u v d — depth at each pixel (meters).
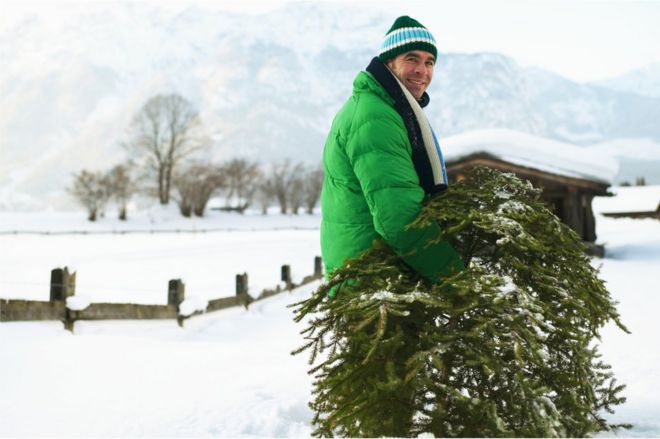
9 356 4.82
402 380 2.04
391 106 2.49
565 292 2.27
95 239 37.47
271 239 36.31
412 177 2.34
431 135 2.55
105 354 5.23
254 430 3.13
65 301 6.93
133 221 68.75
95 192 66.25
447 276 2.27
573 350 2.24
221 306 10.72
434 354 1.99
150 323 8.48
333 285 2.30
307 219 83.56
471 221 2.31
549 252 2.39
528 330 2.11
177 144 84.12
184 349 5.77
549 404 2.02
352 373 2.08
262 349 5.84
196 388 4.04
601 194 20.58
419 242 2.26
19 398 3.71
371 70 2.58
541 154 20.00
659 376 4.05
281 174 93.00
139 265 21.11
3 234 44.72
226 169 87.38
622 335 5.98
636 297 9.52
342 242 2.52
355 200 2.46
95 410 3.46
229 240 35.44
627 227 31.48
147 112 83.75
